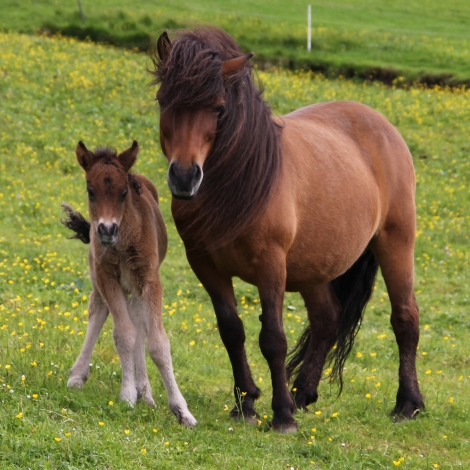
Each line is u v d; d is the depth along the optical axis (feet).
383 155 39.27
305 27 183.32
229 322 33.40
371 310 62.08
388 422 35.17
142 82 123.95
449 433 34.22
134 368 33.81
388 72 150.71
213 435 29.48
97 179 30.30
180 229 32.32
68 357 37.63
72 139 98.07
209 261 33.22
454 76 148.25
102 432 27.22
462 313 62.34
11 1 186.60
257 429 31.76
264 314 31.73
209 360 43.83
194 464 26.40
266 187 30.81
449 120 122.42
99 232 29.68
